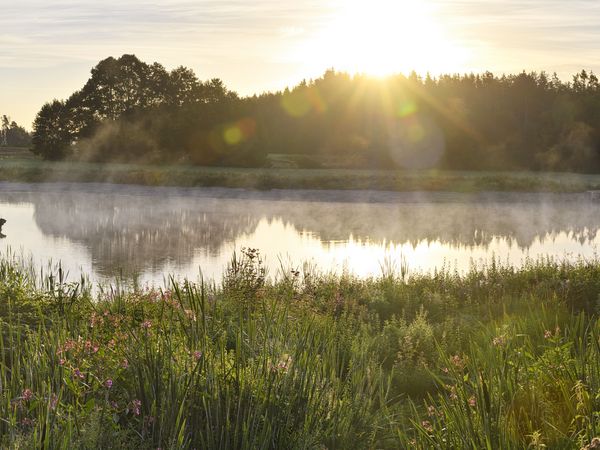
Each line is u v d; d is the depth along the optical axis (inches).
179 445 207.9
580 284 562.9
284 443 227.3
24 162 3563.0
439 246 1162.0
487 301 537.6
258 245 1131.3
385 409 280.5
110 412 223.5
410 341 397.7
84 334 293.3
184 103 4079.7
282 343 279.1
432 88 5403.5
